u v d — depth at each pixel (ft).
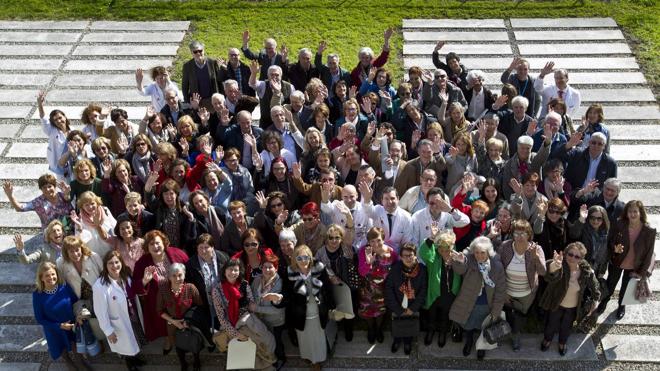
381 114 35.63
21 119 43.45
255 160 31.71
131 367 29.09
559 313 28.35
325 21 50.67
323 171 30.42
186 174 30.99
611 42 48.21
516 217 28.84
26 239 35.83
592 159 31.40
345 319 29.89
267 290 27.22
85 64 47.83
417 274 27.12
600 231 28.19
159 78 37.19
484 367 29.07
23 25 51.44
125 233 27.66
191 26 50.90
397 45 48.29
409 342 29.45
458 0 52.42
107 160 31.83
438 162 30.99
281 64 39.42
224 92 38.88
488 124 32.30
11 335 31.04
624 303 29.84
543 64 46.50
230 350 27.43
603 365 29.14
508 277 27.76
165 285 26.91
